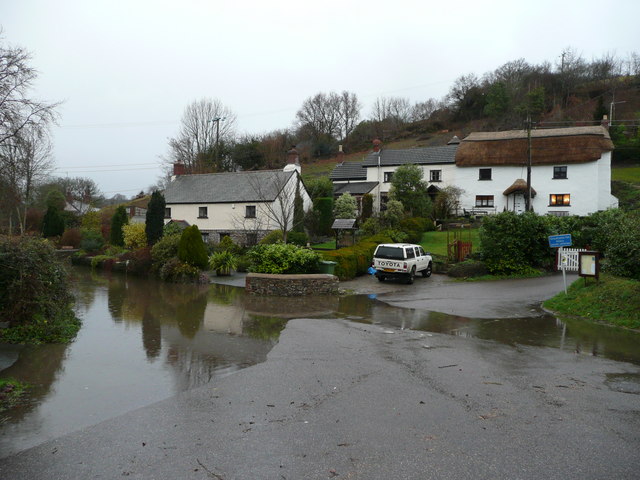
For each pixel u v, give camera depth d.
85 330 11.99
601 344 10.02
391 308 14.95
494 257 22.80
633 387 7.20
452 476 4.54
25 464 4.88
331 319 13.17
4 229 21.11
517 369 8.20
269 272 19.67
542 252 23.20
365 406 6.44
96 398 6.93
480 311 14.24
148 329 12.05
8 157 16.19
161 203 30.72
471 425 5.75
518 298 16.59
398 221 33.22
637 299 12.29
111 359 9.17
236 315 14.00
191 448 5.20
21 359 9.17
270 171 39.28
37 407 6.57
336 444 5.26
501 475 4.55
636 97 68.75
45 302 11.26
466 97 81.50
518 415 6.06
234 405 6.55
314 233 35.84
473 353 9.34
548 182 39.25
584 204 38.03
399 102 98.31
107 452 5.14
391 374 7.93
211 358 9.19
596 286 14.30
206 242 34.91
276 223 34.97
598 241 22.30
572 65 80.12
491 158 41.00
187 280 22.91
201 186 39.50
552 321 12.63
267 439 5.41
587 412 6.15
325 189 41.62
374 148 48.34
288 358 9.05
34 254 11.27
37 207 46.94
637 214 18.25
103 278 25.50
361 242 26.41
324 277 18.19
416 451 5.07
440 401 6.61
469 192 41.97
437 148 45.28
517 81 79.88
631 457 4.91
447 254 26.30
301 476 4.56
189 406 6.54
